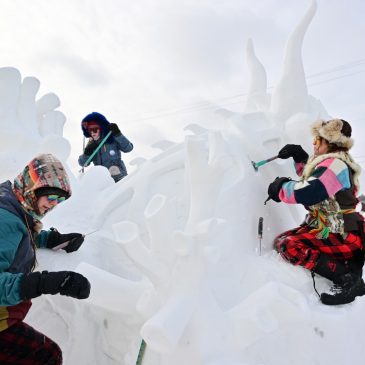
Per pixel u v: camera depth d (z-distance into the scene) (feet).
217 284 6.03
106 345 6.12
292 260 6.35
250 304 5.01
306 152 7.64
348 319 5.57
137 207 7.72
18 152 8.17
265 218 7.14
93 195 8.57
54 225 7.49
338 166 6.01
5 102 8.41
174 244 4.77
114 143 13.46
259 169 7.45
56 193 4.59
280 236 6.92
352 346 5.52
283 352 5.36
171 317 4.41
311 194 5.90
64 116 10.21
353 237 6.28
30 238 4.67
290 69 8.48
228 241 6.35
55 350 4.86
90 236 7.39
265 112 8.60
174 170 8.18
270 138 7.86
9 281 3.87
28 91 8.89
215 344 4.86
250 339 4.84
